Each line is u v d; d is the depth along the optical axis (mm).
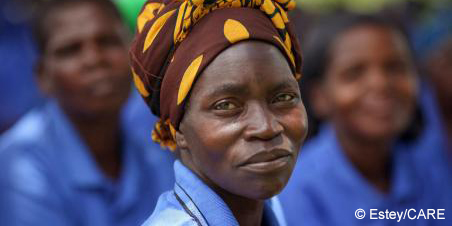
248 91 1274
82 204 2750
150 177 2947
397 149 3010
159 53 1389
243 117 1277
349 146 2900
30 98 4180
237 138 1274
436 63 3943
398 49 2881
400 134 3076
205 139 1289
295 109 1312
